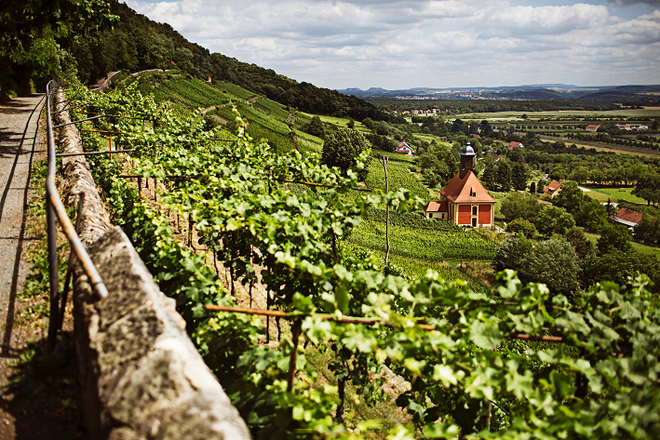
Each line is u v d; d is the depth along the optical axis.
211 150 8.16
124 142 14.02
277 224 4.61
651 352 2.80
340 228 4.98
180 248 4.79
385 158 9.97
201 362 2.56
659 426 2.36
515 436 2.47
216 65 128.38
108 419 2.19
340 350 5.59
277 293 5.64
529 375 2.87
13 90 24.62
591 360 3.10
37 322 3.98
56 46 23.00
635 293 3.39
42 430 2.92
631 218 99.75
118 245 3.39
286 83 156.88
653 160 181.25
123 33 81.81
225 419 2.07
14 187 7.84
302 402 2.63
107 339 2.58
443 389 4.38
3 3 9.10
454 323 3.28
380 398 6.47
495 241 54.34
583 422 2.48
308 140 94.62
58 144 11.41
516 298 3.11
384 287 3.27
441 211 76.94
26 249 5.41
